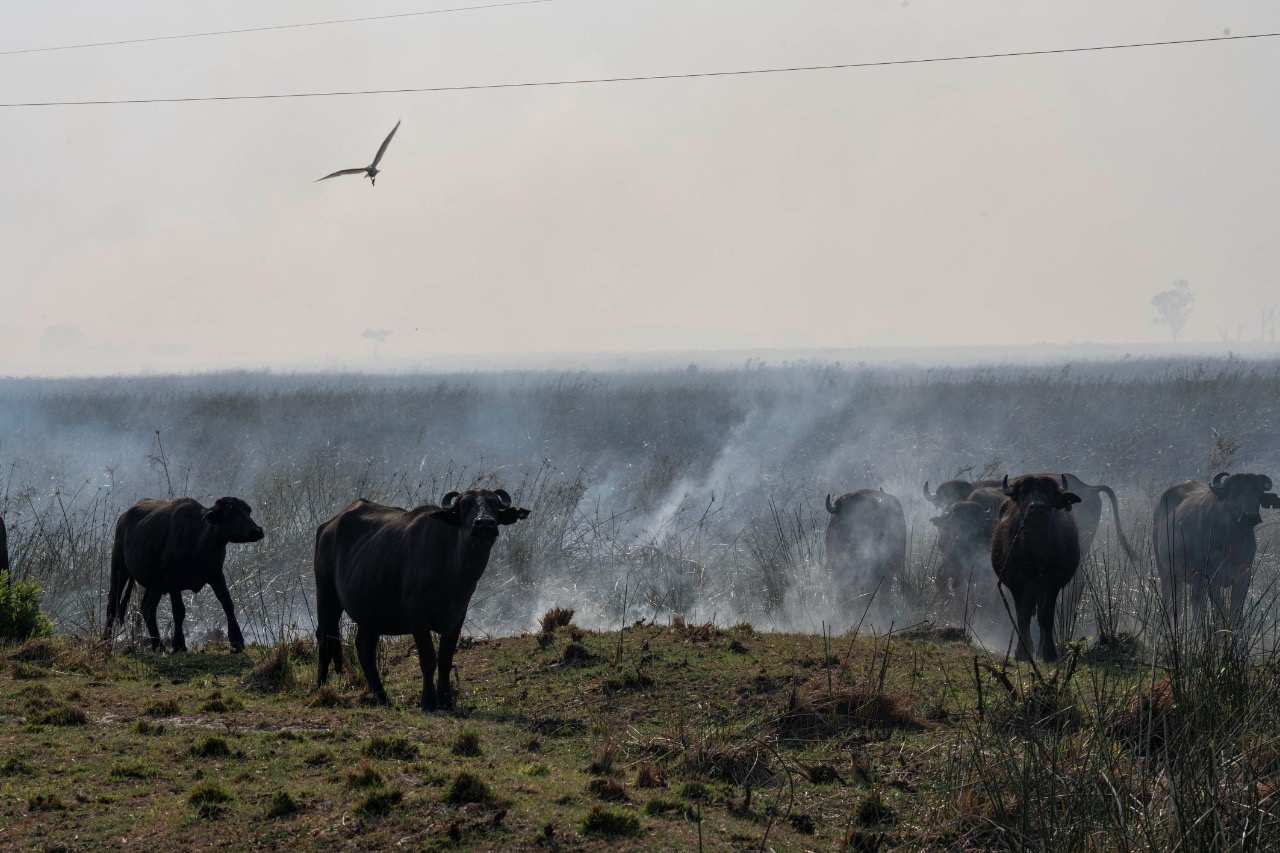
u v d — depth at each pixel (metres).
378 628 33.00
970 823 22.09
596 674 33.09
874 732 27.41
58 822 21.88
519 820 21.95
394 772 24.34
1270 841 19.86
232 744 26.38
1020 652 38.03
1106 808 20.95
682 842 21.45
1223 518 43.47
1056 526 39.00
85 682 33.03
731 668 32.75
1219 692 24.70
